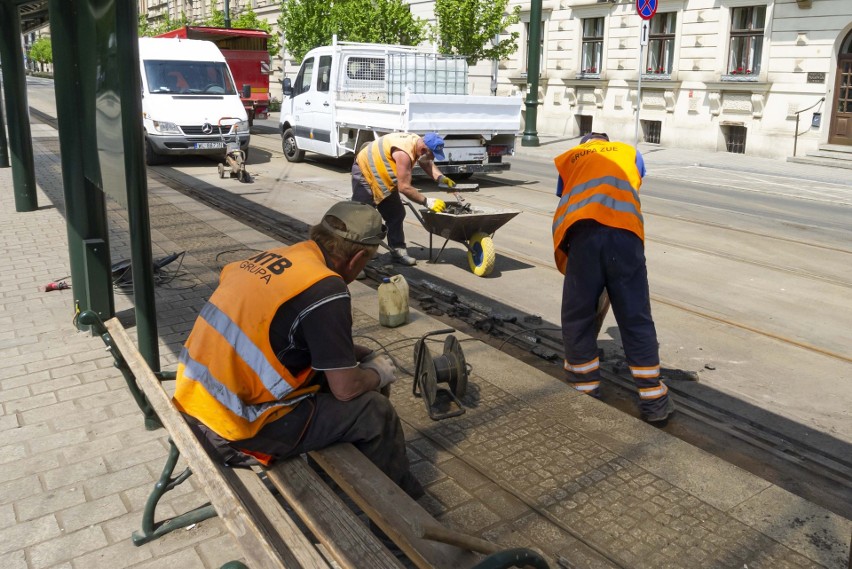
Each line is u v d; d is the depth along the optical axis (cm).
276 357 253
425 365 389
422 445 352
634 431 363
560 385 416
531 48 2058
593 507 301
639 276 404
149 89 1549
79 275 545
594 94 2373
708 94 2050
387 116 1234
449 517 295
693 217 1043
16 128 952
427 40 2742
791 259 802
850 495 352
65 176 520
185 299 615
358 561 215
